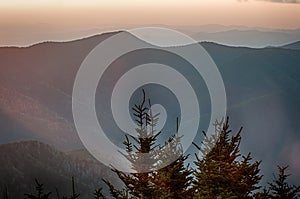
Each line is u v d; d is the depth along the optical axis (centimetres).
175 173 1238
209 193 1044
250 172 1215
